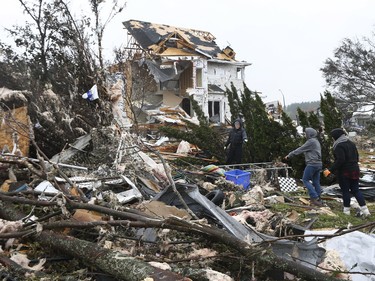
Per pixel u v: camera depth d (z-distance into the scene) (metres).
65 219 4.02
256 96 13.46
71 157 7.80
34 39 10.75
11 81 9.38
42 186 5.29
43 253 3.65
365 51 39.69
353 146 7.36
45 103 8.90
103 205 4.38
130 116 10.27
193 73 30.62
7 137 7.41
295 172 11.60
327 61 41.16
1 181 5.95
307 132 8.36
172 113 24.77
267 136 12.47
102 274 3.21
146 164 7.31
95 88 8.76
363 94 39.47
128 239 3.84
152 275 2.79
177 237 3.90
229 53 36.09
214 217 4.43
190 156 12.67
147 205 4.48
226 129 16.97
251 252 3.29
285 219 4.88
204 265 3.52
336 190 9.37
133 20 33.47
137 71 19.11
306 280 3.17
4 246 3.73
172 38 31.38
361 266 4.19
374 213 7.68
